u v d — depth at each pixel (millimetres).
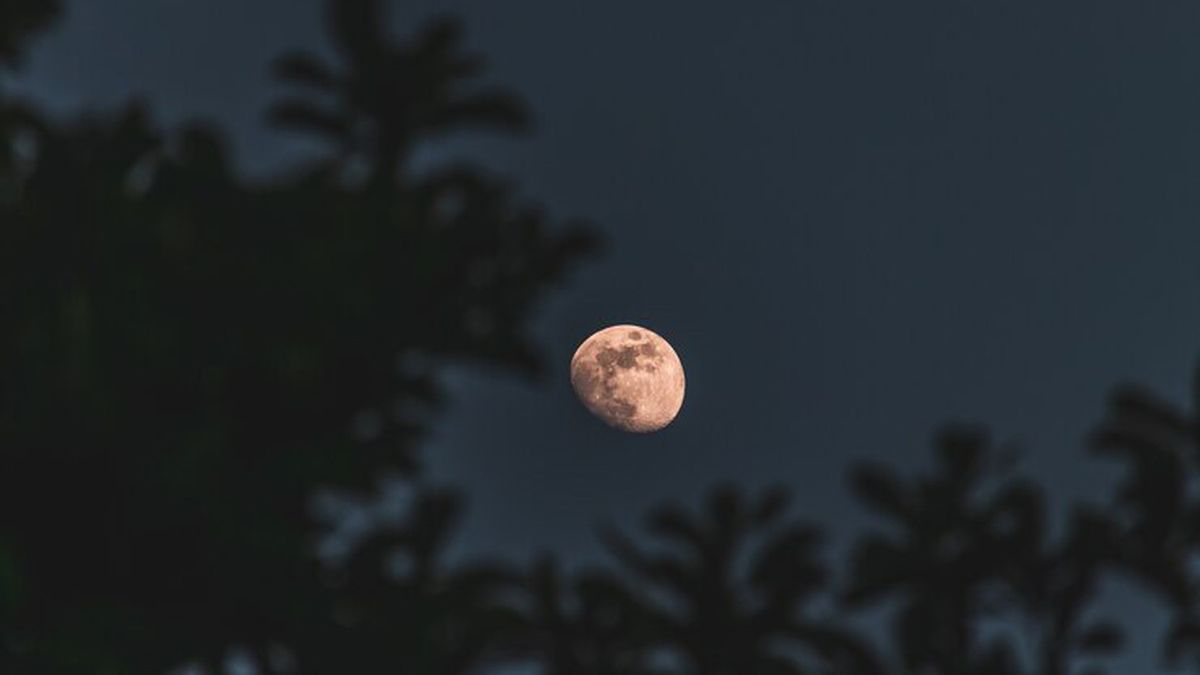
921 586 12219
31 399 11609
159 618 11797
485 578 12656
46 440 11500
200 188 12438
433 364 13219
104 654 11625
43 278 12094
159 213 12305
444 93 13938
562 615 12570
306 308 12289
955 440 12328
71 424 11531
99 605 11609
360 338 12555
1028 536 12023
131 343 11969
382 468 13398
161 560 11711
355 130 14047
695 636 12570
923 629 12195
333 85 14016
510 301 13391
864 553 12383
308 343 12383
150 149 12844
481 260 13234
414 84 13930
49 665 11523
